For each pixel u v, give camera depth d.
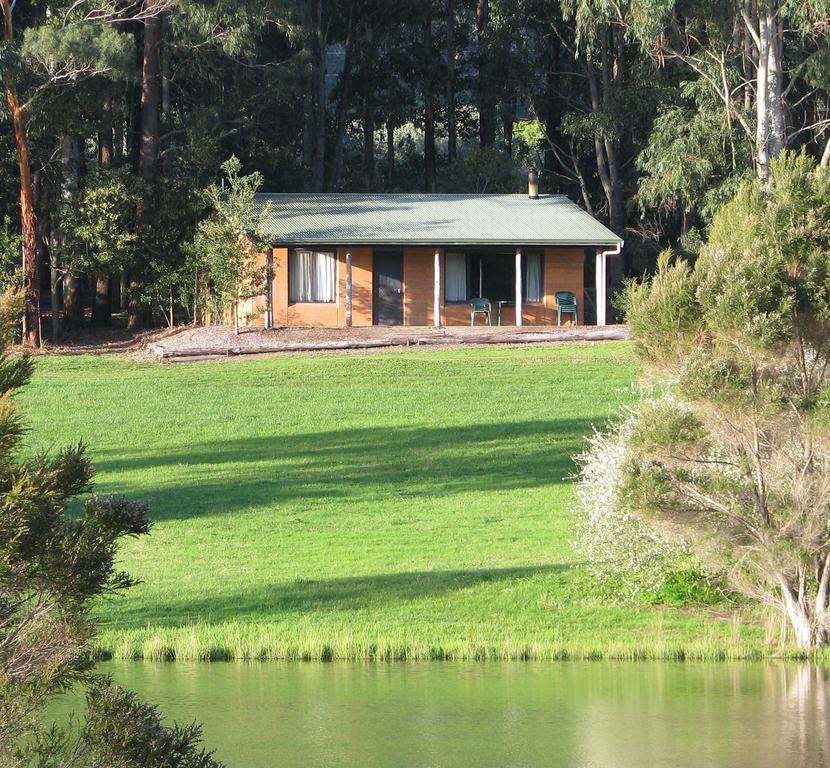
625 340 74.62
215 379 65.62
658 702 23.47
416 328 76.44
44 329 87.94
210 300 76.50
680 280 26.66
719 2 80.75
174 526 40.56
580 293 80.69
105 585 13.83
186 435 54.41
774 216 25.72
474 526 40.31
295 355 71.19
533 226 80.69
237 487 45.94
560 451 50.91
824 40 80.75
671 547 30.80
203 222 78.38
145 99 87.12
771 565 26.22
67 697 23.73
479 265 79.44
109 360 73.12
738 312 25.12
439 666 26.41
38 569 13.07
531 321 80.25
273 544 38.22
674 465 26.81
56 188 86.12
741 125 84.88
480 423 55.66
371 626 28.97
